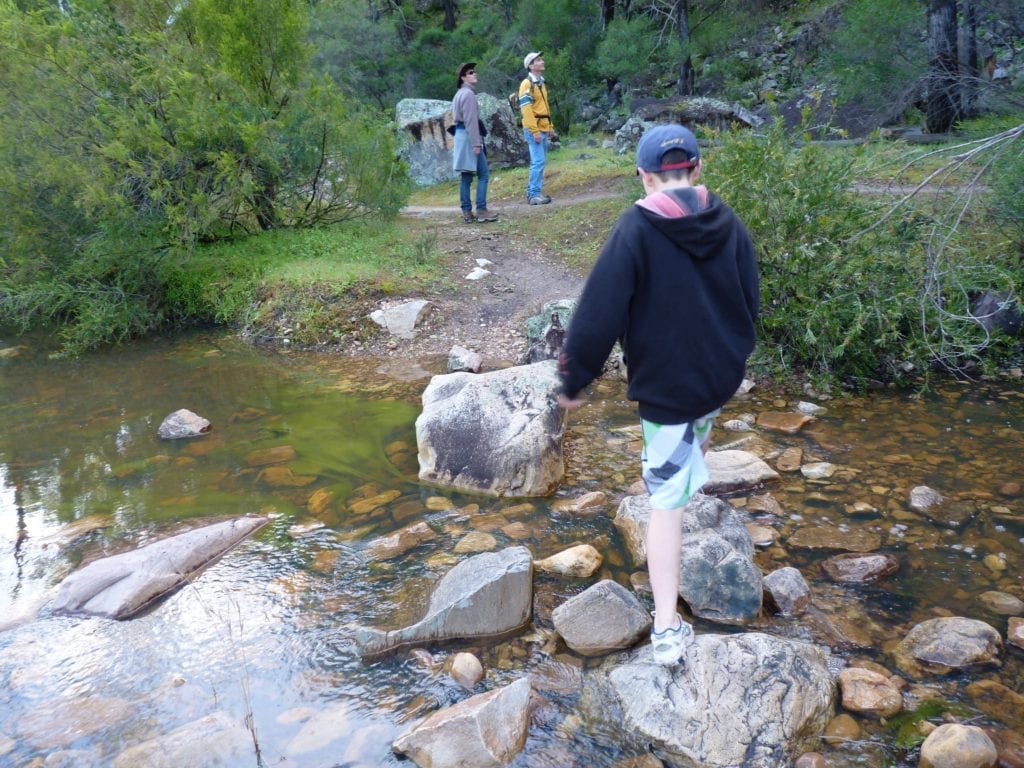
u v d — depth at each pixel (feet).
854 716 8.59
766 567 11.57
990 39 44.88
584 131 57.82
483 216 35.24
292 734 8.64
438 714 8.58
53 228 26.37
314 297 25.50
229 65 29.78
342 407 19.12
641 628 10.07
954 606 10.50
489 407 15.05
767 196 19.20
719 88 57.77
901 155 20.01
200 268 28.19
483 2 80.18
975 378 19.17
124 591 11.35
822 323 18.43
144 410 19.48
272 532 13.24
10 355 25.12
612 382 20.31
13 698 9.35
